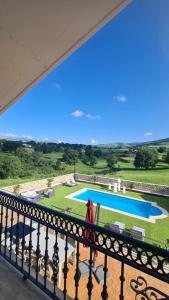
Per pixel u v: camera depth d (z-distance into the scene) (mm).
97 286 4262
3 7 1581
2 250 2822
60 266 4258
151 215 12484
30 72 2211
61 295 1967
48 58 2047
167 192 17938
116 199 17484
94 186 22109
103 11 1641
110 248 1481
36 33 1788
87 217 4648
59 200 14906
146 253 1256
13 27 1729
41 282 2109
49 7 1579
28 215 2227
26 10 1601
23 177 23078
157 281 4477
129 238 1352
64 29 1771
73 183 22562
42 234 5184
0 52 1945
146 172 34125
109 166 37000
